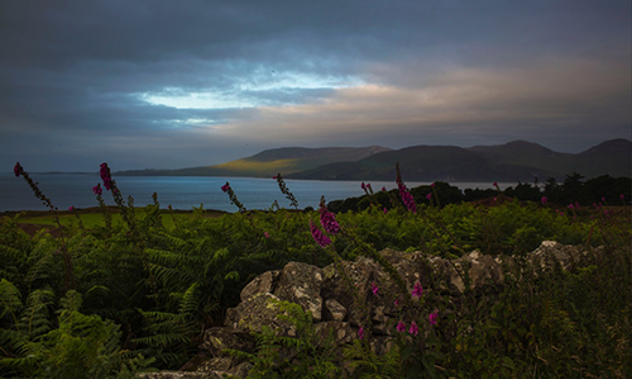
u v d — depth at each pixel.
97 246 4.68
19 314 3.12
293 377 2.93
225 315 4.02
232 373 2.93
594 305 3.72
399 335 3.01
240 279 4.39
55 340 2.29
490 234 5.63
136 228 4.17
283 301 3.38
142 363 2.29
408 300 2.95
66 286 3.42
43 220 7.86
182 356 3.44
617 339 3.04
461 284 4.20
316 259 4.89
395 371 2.89
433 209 7.98
